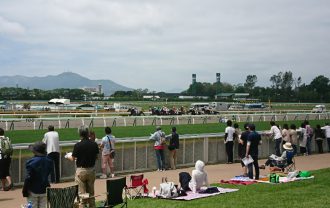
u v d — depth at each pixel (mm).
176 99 154250
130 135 30953
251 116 50219
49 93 159750
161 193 12656
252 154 16250
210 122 47188
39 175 8836
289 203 12023
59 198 8477
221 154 22719
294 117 53188
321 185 15125
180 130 35844
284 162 18484
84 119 39188
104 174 17016
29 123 38219
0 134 14102
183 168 20297
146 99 155625
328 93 149875
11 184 14188
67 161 16422
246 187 14609
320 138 27875
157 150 19312
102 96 171125
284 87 180875
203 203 11898
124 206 11320
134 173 18453
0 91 156500
